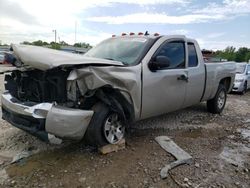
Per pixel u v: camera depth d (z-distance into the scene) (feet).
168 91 15.88
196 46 18.89
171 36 16.78
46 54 12.21
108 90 13.00
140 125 18.29
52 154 13.05
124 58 15.05
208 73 19.67
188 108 24.07
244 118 22.09
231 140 16.46
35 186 10.39
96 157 12.89
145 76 14.28
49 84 12.07
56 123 11.32
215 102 22.06
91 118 12.30
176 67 16.74
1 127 16.38
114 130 13.52
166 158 13.15
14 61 13.37
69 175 11.22
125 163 12.45
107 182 10.86
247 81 39.52
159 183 10.98
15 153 13.01
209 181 11.34
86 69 11.68
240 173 12.21
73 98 11.95
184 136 16.62
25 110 11.79
